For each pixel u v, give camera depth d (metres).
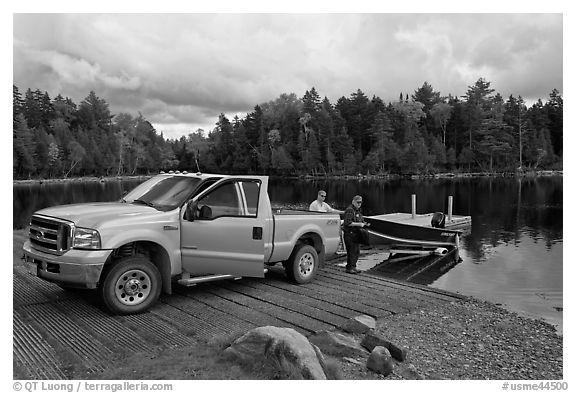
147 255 7.21
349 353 5.68
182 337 5.83
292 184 85.06
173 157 154.25
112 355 5.20
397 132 116.25
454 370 5.65
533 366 5.93
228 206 7.71
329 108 125.81
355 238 10.41
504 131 110.38
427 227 16.69
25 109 132.12
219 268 7.57
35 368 4.83
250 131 130.12
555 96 116.62
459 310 8.03
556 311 9.22
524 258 16.19
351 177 107.69
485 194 52.41
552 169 109.50
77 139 127.19
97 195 59.06
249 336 5.10
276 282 9.01
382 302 8.07
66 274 6.29
